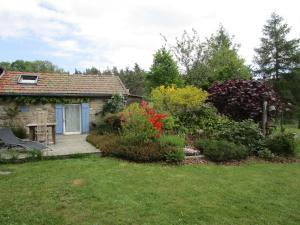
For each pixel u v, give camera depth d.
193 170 7.29
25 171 6.88
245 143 9.42
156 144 8.58
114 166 7.46
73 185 5.82
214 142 8.96
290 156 9.23
